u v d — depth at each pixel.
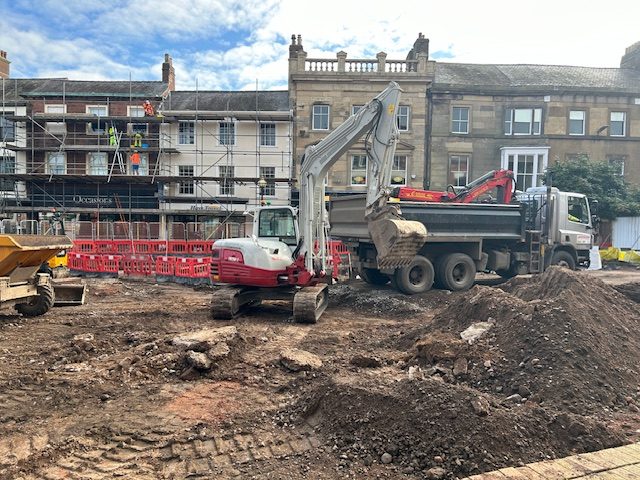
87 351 6.71
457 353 5.67
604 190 24.03
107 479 3.47
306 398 4.79
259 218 10.16
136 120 27.19
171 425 4.36
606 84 27.64
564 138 26.22
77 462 3.71
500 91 25.98
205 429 4.28
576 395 4.55
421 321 9.20
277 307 10.56
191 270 14.66
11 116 26.89
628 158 26.61
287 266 9.23
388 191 9.31
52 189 28.02
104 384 5.38
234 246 9.18
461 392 4.04
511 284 8.69
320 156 9.38
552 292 6.82
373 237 9.46
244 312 9.88
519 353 5.35
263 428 4.34
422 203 11.73
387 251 9.14
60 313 9.84
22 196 27.64
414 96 25.75
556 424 3.90
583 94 26.19
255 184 27.58
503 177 14.32
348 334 7.95
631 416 4.37
